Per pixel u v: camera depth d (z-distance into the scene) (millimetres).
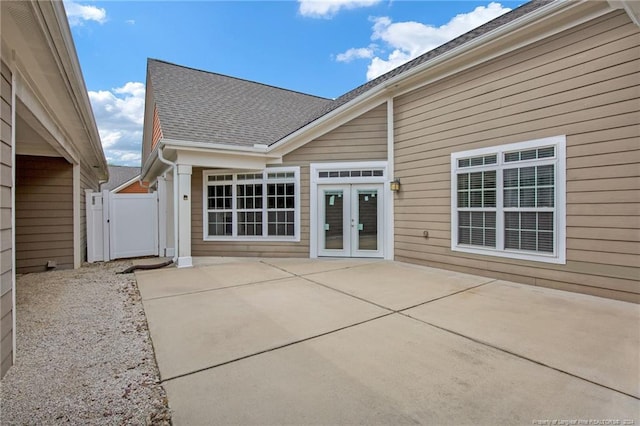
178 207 7973
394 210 8250
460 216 6766
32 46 3121
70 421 2242
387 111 8289
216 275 6898
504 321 4039
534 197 5578
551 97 5352
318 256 8805
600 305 4562
